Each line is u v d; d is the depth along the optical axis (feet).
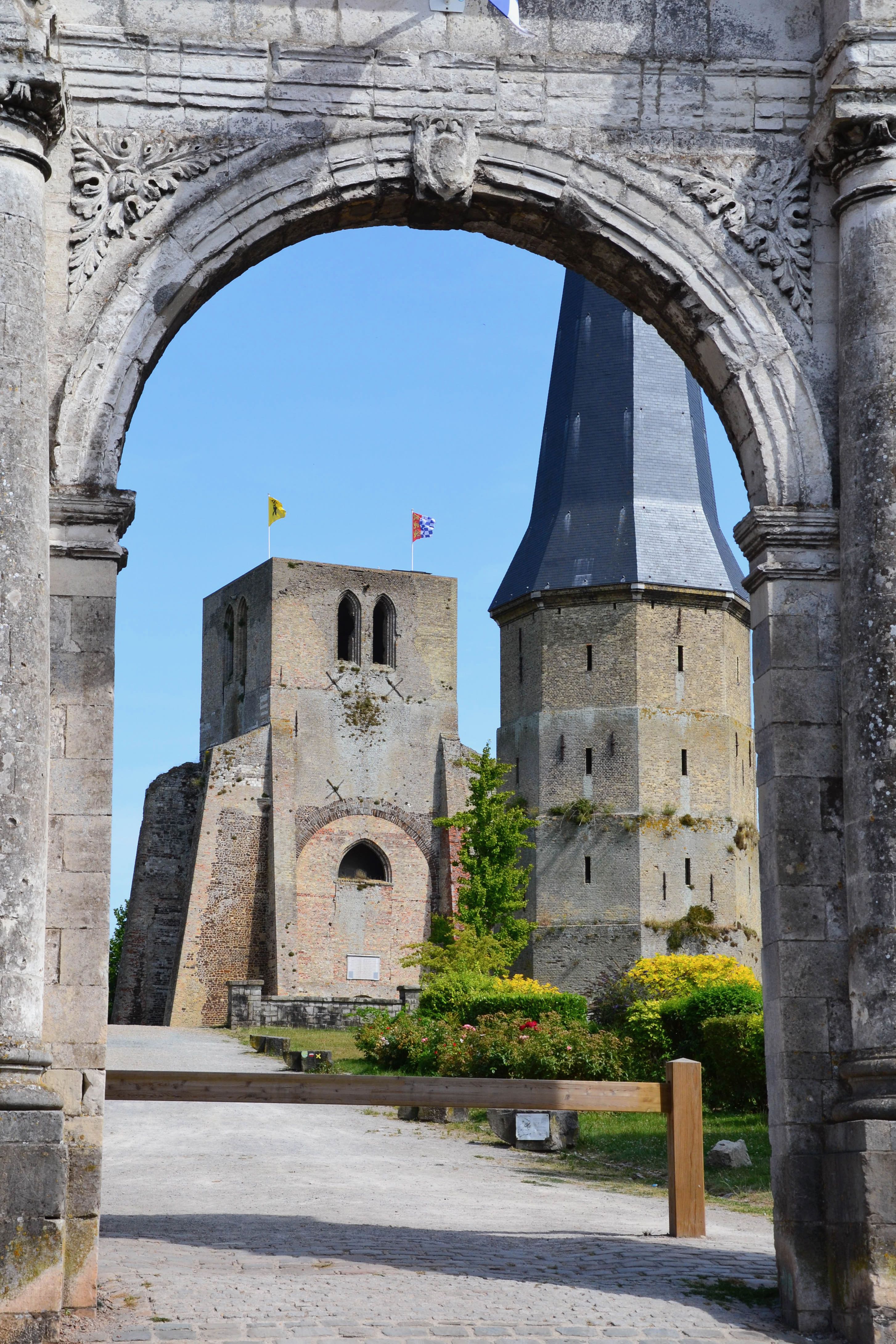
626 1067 95.30
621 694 211.20
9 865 35.45
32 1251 33.55
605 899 204.33
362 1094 44.83
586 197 42.91
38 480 37.52
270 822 213.87
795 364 42.39
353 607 227.20
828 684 40.78
